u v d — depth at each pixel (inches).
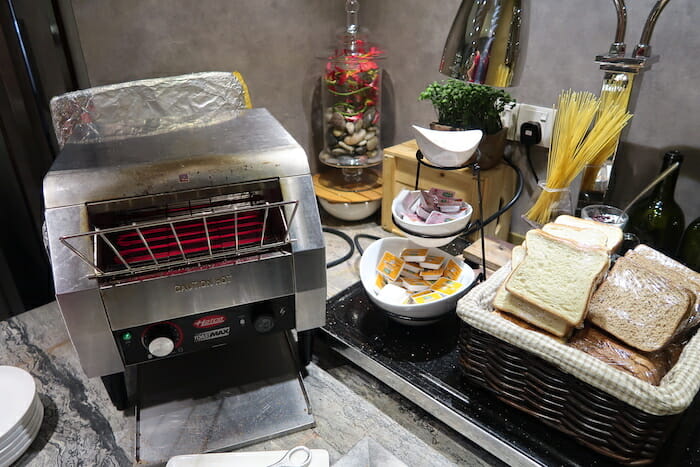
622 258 31.3
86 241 27.2
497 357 29.6
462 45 34.8
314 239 30.7
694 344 26.7
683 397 23.5
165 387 34.9
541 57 48.5
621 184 48.0
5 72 42.0
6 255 47.1
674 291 28.1
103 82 47.0
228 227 32.3
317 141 66.4
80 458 30.2
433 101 50.4
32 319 41.8
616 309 29.1
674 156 40.1
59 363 37.3
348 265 50.9
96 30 44.9
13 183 45.6
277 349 38.5
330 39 62.2
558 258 29.8
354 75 55.5
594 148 37.7
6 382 31.9
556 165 38.5
